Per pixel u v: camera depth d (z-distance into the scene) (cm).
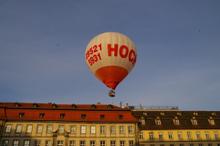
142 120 6694
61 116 5881
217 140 6612
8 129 5584
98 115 6034
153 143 6362
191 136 6581
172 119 6869
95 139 5778
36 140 5588
